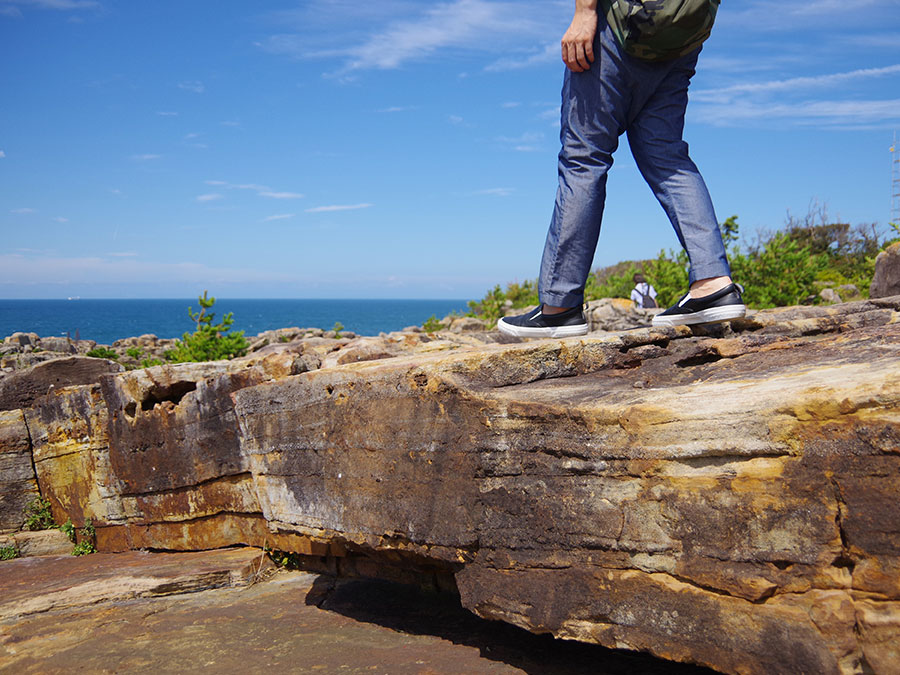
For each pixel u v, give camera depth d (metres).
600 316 13.78
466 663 2.79
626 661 2.68
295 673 2.86
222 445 4.64
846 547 1.86
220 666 3.02
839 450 1.88
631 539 2.24
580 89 3.13
